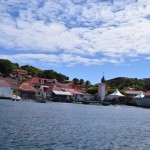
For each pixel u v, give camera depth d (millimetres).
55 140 29594
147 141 32969
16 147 24953
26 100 130625
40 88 157875
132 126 48469
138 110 112812
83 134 34969
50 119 50406
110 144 29578
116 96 165375
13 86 149500
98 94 173250
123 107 135125
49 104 111562
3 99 126312
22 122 42875
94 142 30094
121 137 34750
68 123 45969
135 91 190125
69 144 28062
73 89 174625
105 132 38188
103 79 176000
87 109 93125
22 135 31109
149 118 70062
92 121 52188
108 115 71000
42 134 32812
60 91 158000
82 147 27062
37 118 50438
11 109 67125
